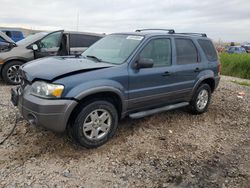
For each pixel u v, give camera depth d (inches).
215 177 150.6
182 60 216.8
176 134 201.5
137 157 163.6
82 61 178.1
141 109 193.5
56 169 144.9
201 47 239.5
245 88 397.7
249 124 237.6
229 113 262.7
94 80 158.7
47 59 185.5
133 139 185.6
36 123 151.9
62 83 148.9
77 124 156.8
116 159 159.5
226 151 182.5
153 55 194.5
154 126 210.2
